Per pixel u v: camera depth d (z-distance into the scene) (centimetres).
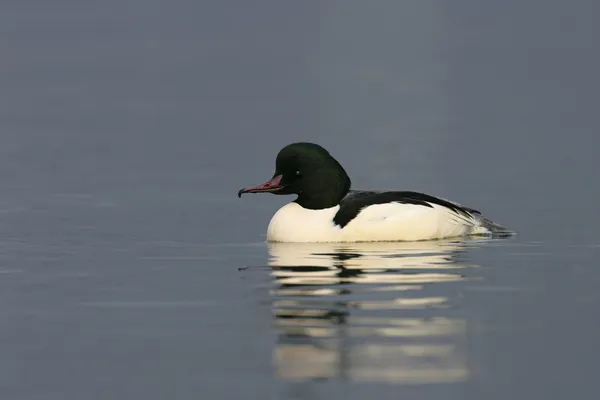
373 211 1502
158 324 1068
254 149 2756
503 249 1446
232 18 8325
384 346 979
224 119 3409
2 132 3130
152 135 3061
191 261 1391
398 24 7588
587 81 4394
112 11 8769
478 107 3634
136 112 3638
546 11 7788
